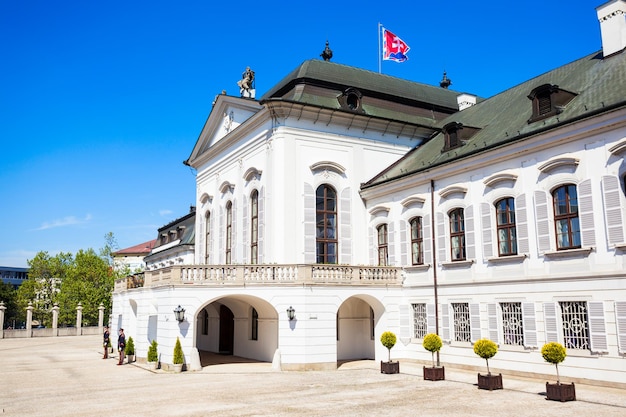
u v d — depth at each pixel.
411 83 38.41
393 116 34.38
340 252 30.84
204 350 36.56
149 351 27.22
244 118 34.81
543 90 22.73
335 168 31.22
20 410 16.61
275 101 29.53
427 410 15.28
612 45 24.45
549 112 22.44
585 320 19.64
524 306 21.72
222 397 18.11
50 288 85.38
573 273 19.92
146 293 30.03
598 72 23.64
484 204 24.02
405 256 28.48
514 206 22.69
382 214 30.53
